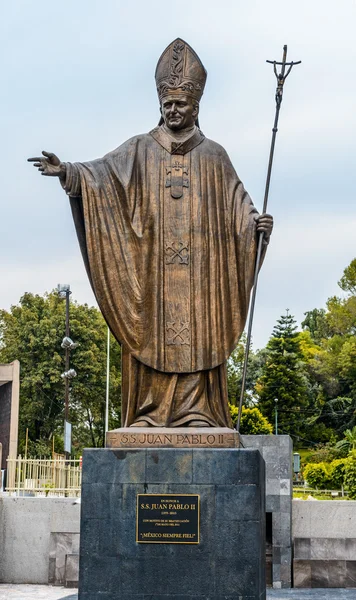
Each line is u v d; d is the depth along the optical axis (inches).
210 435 438.9
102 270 470.0
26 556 755.4
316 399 2987.2
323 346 3122.5
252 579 418.0
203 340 463.5
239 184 485.7
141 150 481.7
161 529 425.7
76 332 2388.0
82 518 429.1
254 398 3024.1
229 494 426.6
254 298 466.9
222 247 474.9
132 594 420.8
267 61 483.8
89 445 2412.6
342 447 2613.2
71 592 686.5
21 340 2417.6
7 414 1708.9
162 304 466.0
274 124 480.1
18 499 761.6
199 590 419.2
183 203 474.0
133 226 473.1
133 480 430.9
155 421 457.4
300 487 1926.7
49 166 469.1
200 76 487.5
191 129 486.9
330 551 754.8
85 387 2373.3
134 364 466.6
